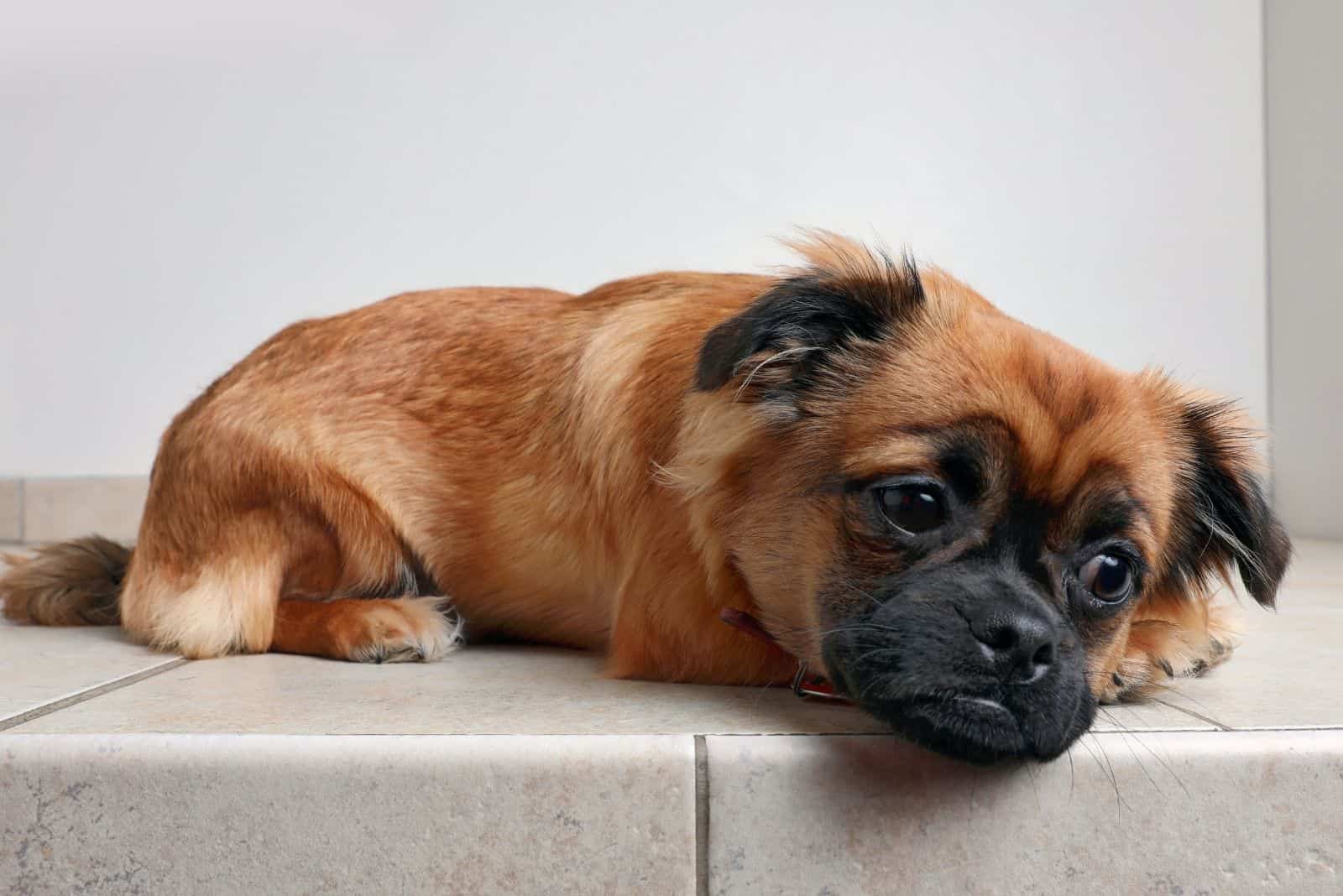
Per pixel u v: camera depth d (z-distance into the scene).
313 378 0.77
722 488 0.65
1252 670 0.69
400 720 0.58
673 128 1.58
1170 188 1.64
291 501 0.75
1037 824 0.56
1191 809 0.56
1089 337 1.63
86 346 1.66
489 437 0.75
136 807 0.55
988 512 0.58
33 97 1.62
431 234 1.60
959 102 1.59
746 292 0.72
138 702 0.61
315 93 1.59
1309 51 1.58
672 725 0.58
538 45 1.58
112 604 0.85
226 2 1.59
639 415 0.69
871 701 0.56
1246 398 1.69
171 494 0.77
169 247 1.63
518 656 0.74
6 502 1.67
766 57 1.57
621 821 0.55
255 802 0.55
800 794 0.55
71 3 1.60
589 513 0.72
